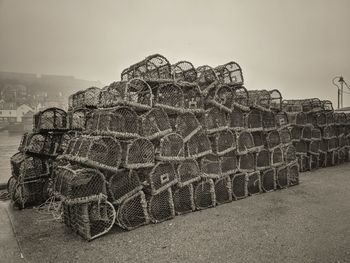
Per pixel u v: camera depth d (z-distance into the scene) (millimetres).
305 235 4887
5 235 5168
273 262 4008
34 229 5441
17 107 74875
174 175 5984
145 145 5703
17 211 6559
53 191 5449
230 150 6938
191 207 6250
